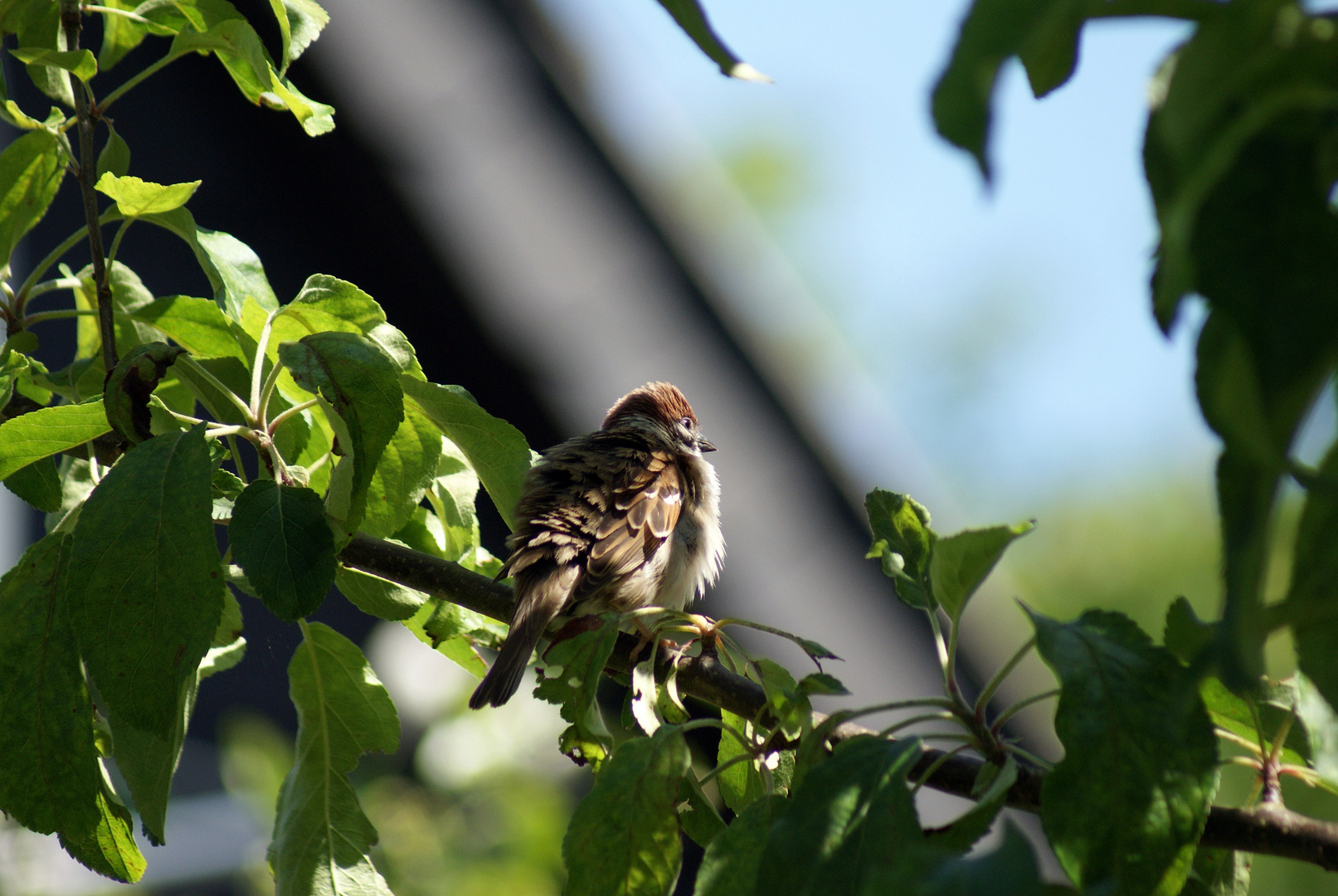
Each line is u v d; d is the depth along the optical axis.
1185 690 2.51
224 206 15.54
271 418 6.40
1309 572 2.68
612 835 4.47
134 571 4.65
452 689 12.41
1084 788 3.70
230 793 13.73
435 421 5.94
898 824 3.75
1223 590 2.38
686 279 16.30
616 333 15.54
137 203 5.89
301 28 6.14
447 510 6.53
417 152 14.78
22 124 6.13
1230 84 2.15
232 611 6.38
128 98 15.61
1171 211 2.15
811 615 16.19
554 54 16.06
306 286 5.99
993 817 3.82
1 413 6.09
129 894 13.52
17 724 5.09
